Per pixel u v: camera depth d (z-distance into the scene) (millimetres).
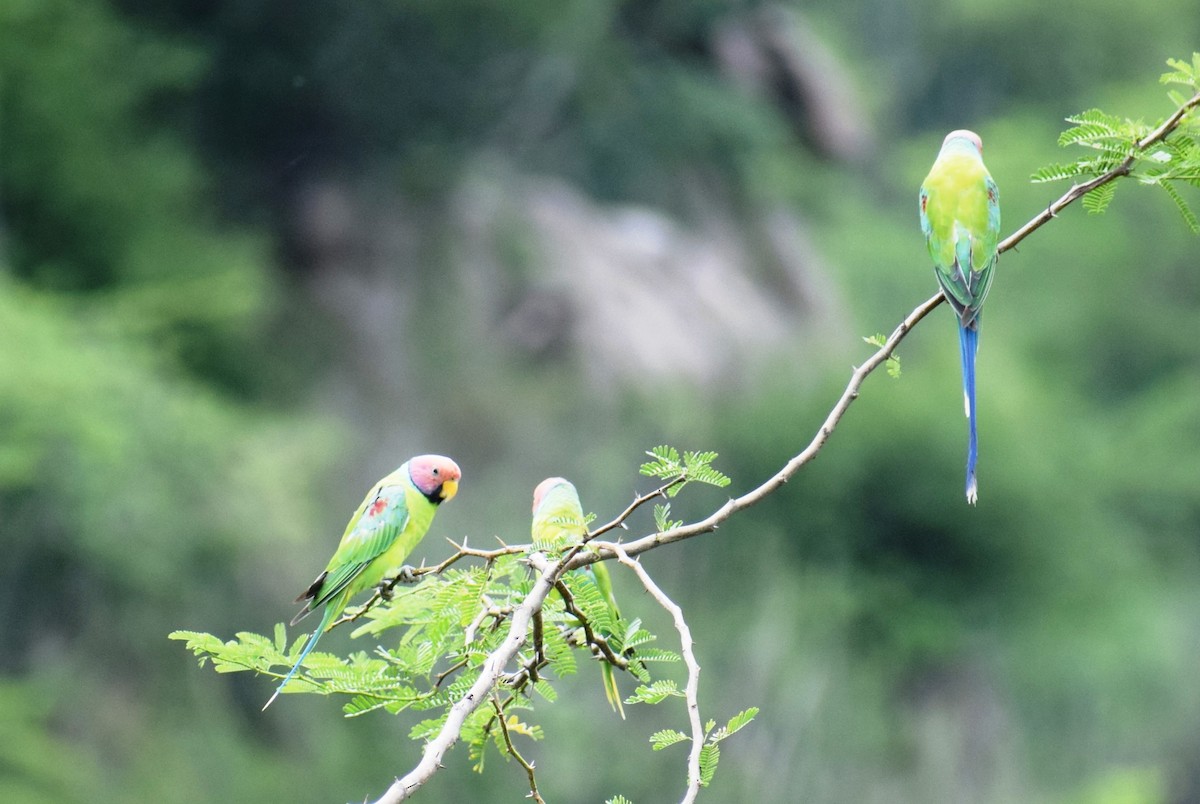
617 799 4484
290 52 25375
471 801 22344
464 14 25719
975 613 31750
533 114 29828
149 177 23266
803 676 28312
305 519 22094
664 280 30156
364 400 25500
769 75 36594
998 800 30938
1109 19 50469
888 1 53094
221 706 21594
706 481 4164
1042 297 43656
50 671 19859
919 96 52531
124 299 21844
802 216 36750
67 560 20203
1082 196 4547
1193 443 40375
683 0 32938
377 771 22266
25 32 21781
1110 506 38531
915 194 43750
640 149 32031
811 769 28125
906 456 30828
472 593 4273
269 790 21062
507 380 26766
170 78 23500
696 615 27891
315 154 27000
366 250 26656
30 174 22031
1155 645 35000
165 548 20125
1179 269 44812
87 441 18078
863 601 30078
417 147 27828
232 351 24312
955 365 33500
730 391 29453
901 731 29922
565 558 3992
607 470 26672
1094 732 33344
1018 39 51344
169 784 20141
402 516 5605
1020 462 32281
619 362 27625
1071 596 33094
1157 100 45406
